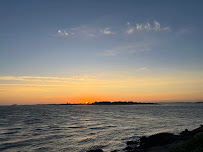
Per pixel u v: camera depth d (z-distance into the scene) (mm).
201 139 15945
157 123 55750
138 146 26781
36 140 31375
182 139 27031
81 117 83500
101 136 35031
